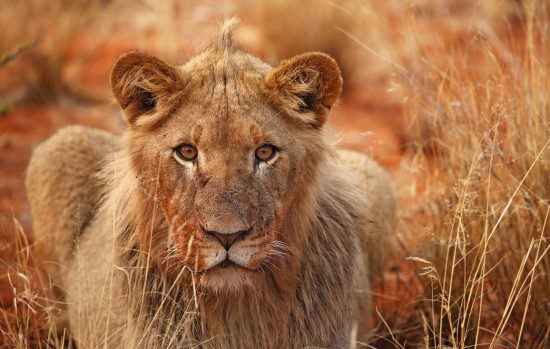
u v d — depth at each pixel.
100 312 7.45
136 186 6.91
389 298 9.44
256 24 18.94
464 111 9.41
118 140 7.56
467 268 8.76
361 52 17.81
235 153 6.43
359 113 16.23
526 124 8.96
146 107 6.86
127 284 7.12
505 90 9.09
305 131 6.92
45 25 17.11
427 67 12.60
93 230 8.30
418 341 9.16
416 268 9.46
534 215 8.46
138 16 20.77
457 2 19.06
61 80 16.83
